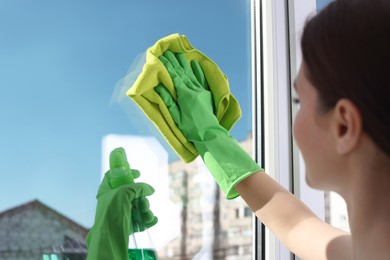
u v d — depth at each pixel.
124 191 0.84
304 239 0.81
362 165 0.53
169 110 0.87
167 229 1.22
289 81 1.19
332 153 0.56
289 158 1.16
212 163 0.84
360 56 0.50
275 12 1.21
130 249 0.85
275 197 0.84
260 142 1.19
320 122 0.56
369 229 0.54
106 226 0.82
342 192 0.58
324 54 0.53
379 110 0.50
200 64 0.94
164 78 0.86
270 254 1.12
